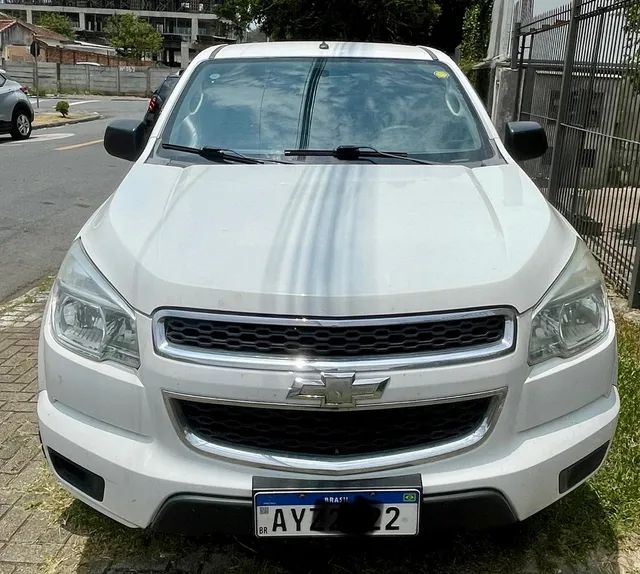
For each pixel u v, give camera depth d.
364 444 2.11
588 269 2.45
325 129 3.31
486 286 2.10
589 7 6.52
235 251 2.22
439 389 2.04
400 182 2.80
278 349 2.03
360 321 2.01
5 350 4.48
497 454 2.15
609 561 2.60
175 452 2.13
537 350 2.19
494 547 2.66
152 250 2.27
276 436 2.11
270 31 19.88
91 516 2.85
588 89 6.48
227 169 2.97
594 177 6.27
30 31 52.69
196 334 2.07
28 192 9.83
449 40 23.78
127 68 48.06
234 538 2.73
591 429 2.28
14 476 3.13
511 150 3.54
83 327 2.28
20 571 2.58
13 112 16.06
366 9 18.28
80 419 2.27
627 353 4.14
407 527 2.12
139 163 3.16
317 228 2.35
